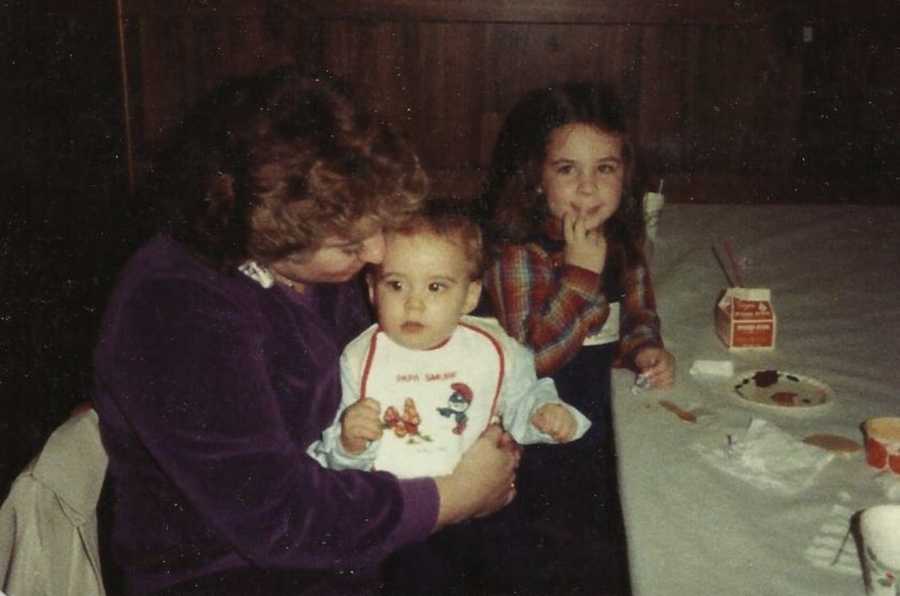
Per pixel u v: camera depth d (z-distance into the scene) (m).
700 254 2.29
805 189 4.47
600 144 1.78
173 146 1.26
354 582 1.32
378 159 1.17
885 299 1.98
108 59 3.86
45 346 2.61
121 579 1.42
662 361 1.62
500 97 4.39
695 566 1.09
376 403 1.38
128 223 3.47
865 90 4.36
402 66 4.35
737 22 4.27
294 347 1.31
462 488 1.37
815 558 1.10
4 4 2.76
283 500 1.21
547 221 1.83
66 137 3.23
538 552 1.65
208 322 1.18
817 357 1.70
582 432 1.57
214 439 1.18
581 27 4.30
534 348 1.74
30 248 2.65
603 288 1.83
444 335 1.49
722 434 1.41
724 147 4.46
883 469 1.29
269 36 4.28
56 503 1.14
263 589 1.28
